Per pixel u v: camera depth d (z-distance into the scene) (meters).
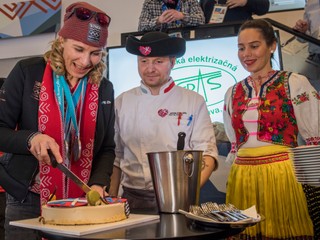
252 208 1.12
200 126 1.70
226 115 2.01
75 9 1.34
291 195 1.69
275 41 1.94
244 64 1.92
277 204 1.70
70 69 1.42
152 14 3.03
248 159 1.80
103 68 1.53
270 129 1.78
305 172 1.02
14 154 1.42
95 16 1.33
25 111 1.43
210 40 2.88
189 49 2.91
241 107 1.87
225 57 2.86
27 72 1.44
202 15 3.01
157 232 0.92
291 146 1.77
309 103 1.79
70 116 1.45
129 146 1.73
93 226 0.98
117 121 1.79
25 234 1.37
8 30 4.03
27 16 4.02
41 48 3.97
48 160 1.23
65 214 1.02
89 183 1.41
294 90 1.81
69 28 1.34
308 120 1.79
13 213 1.42
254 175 1.76
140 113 1.74
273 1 3.59
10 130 1.33
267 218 1.70
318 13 2.95
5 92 1.42
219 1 3.17
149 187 1.65
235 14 3.12
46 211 1.06
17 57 4.01
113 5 3.87
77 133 1.44
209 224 0.97
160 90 1.75
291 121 1.79
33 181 1.41
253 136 1.81
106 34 1.37
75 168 1.46
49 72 1.46
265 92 1.84
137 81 3.08
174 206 1.20
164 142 1.69
